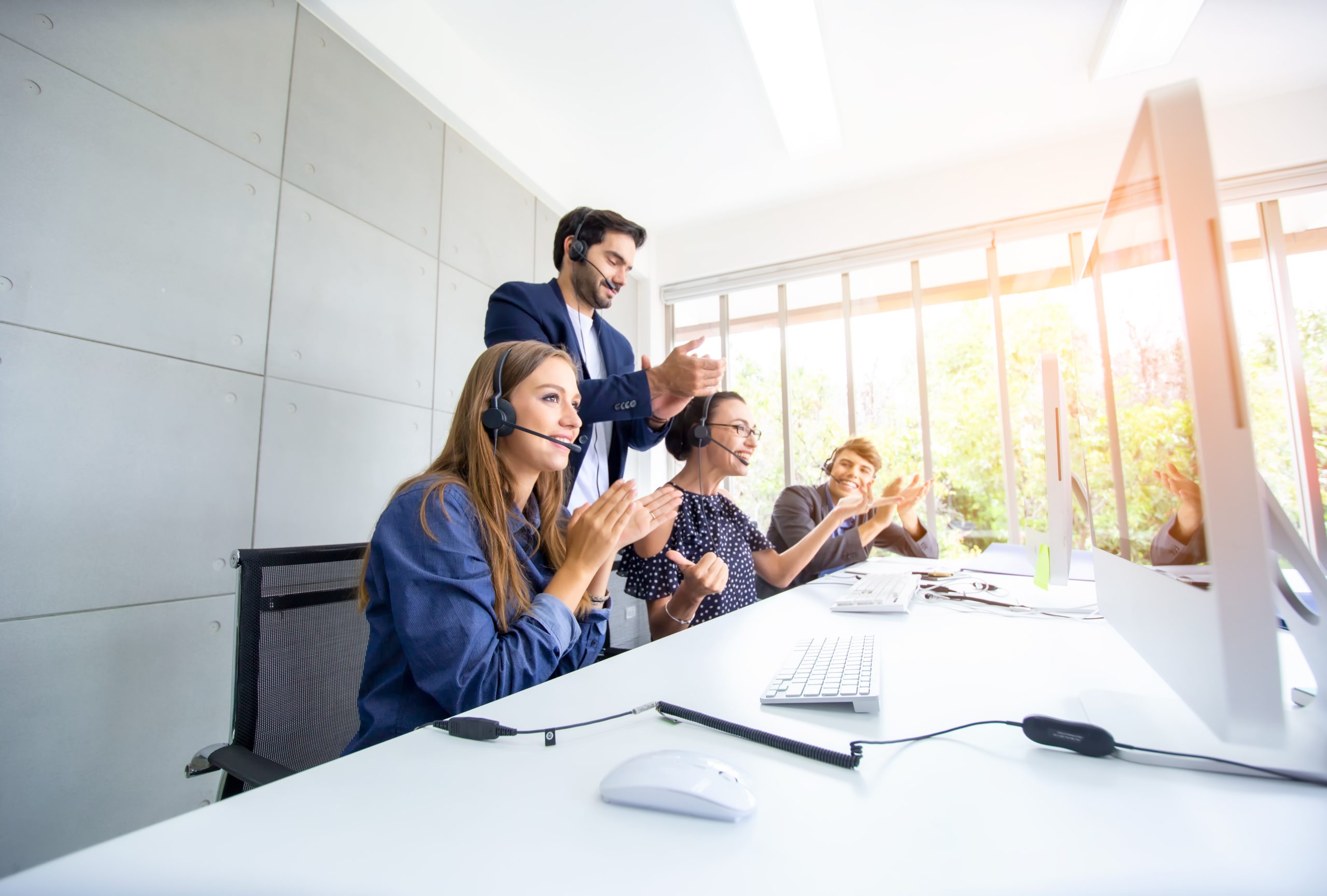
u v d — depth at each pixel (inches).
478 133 94.5
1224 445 14.6
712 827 14.1
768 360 144.4
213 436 59.3
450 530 27.8
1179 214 15.4
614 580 119.5
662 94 104.5
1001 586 53.5
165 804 53.7
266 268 64.8
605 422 70.2
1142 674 26.9
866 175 128.2
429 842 13.5
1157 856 12.7
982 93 103.6
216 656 58.1
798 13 85.3
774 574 70.9
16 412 46.9
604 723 21.3
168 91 57.2
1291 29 88.6
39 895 11.6
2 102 47.0
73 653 49.0
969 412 125.8
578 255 69.3
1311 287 100.3
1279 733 13.8
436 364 86.6
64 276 49.8
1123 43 89.8
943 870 12.2
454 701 24.5
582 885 11.8
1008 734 19.9
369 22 76.5
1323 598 18.6
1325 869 12.1
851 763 17.3
